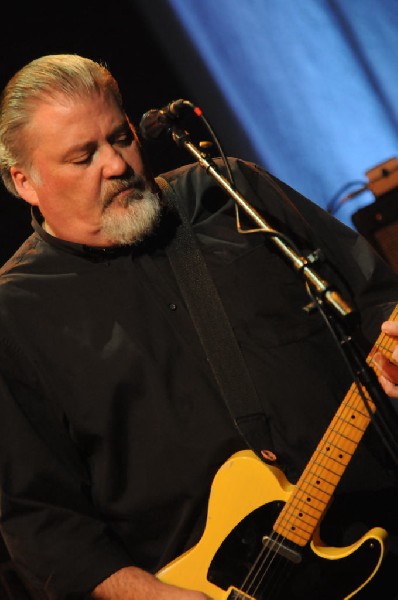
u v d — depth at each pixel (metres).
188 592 3.59
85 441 3.94
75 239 4.00
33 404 3.91
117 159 3.81
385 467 3.88
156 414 3.89
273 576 3.62
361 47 10.67
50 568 3.76
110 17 8.84
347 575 3.55
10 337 3.93
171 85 9.30
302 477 3.62
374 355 3.46
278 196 4.24
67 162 3.81
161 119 3.80
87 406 3.90
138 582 3.67
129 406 3.91
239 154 9.94
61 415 3.93
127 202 3.85
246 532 3.68
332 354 4.01
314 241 4.19
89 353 3.92
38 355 3.93
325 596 3.57
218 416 3.87
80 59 3.98
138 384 3.90
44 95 3.82
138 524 3.94
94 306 3.98
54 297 4.00
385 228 7.59
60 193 3.88
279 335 3.97
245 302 4.00
